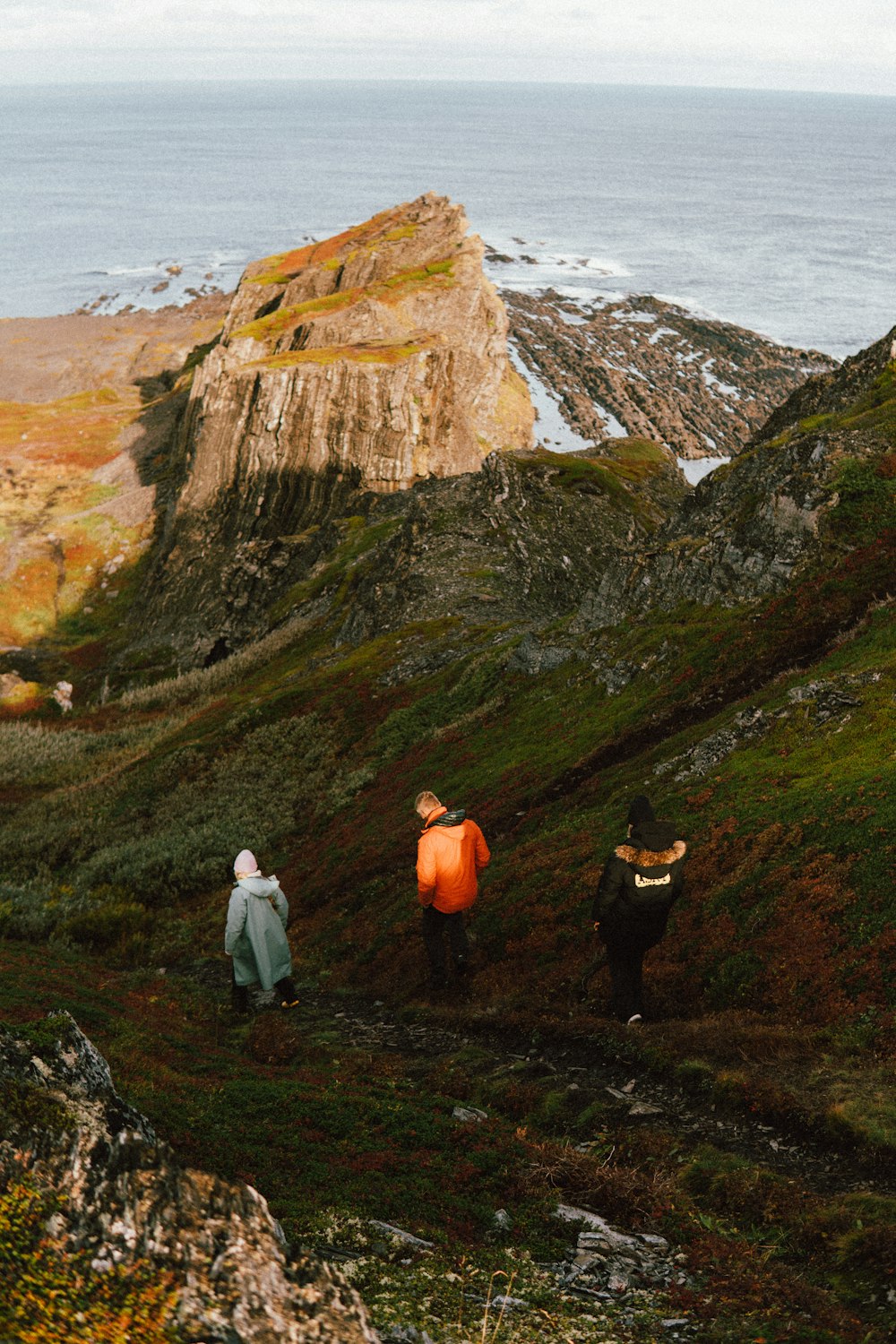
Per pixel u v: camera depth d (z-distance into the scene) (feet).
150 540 404.98
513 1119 27.07
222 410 342.03
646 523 182.91
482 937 45.34
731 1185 20.27
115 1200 11.28
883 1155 20.74
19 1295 9.70
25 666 339.36
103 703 271.69
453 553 169.17
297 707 125.39
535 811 60.90
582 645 87.45
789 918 32.86
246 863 44.27
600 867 44.78
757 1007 30.27
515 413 476.13
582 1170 21.11
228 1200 11.84
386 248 486.38
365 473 315.99
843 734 44.39
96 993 39.91
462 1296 14.82
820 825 36.42
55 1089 13.74
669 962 34.83
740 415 528.63
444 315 440.45
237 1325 10.17
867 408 85.81
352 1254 16.24
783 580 70.74
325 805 91.35
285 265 525.75
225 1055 33.50
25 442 520.42
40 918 73.20
